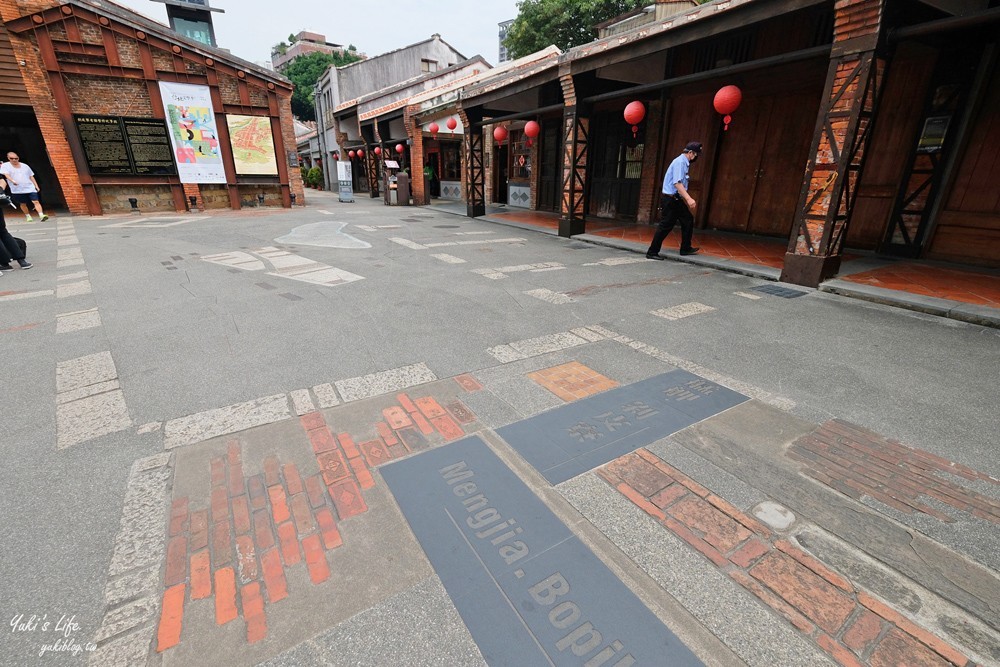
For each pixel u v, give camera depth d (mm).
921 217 6316
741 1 5398
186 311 4449
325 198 20828
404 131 20453
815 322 4289
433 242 8648
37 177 15641
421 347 3643
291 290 5215
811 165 5191
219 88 13047
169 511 1939
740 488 2105
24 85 11766
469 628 1467
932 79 5938
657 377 3188
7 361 3336
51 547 1759
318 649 1402
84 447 2361
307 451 2336
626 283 5680
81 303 4676
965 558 1750
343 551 1750
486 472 2195
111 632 1452
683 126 9531
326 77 25328
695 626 1483
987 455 2361
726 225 9305
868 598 1584
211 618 1499
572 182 8945
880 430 2574
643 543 1800
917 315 4477
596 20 20281
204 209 13867
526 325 4168
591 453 2350
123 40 11617
